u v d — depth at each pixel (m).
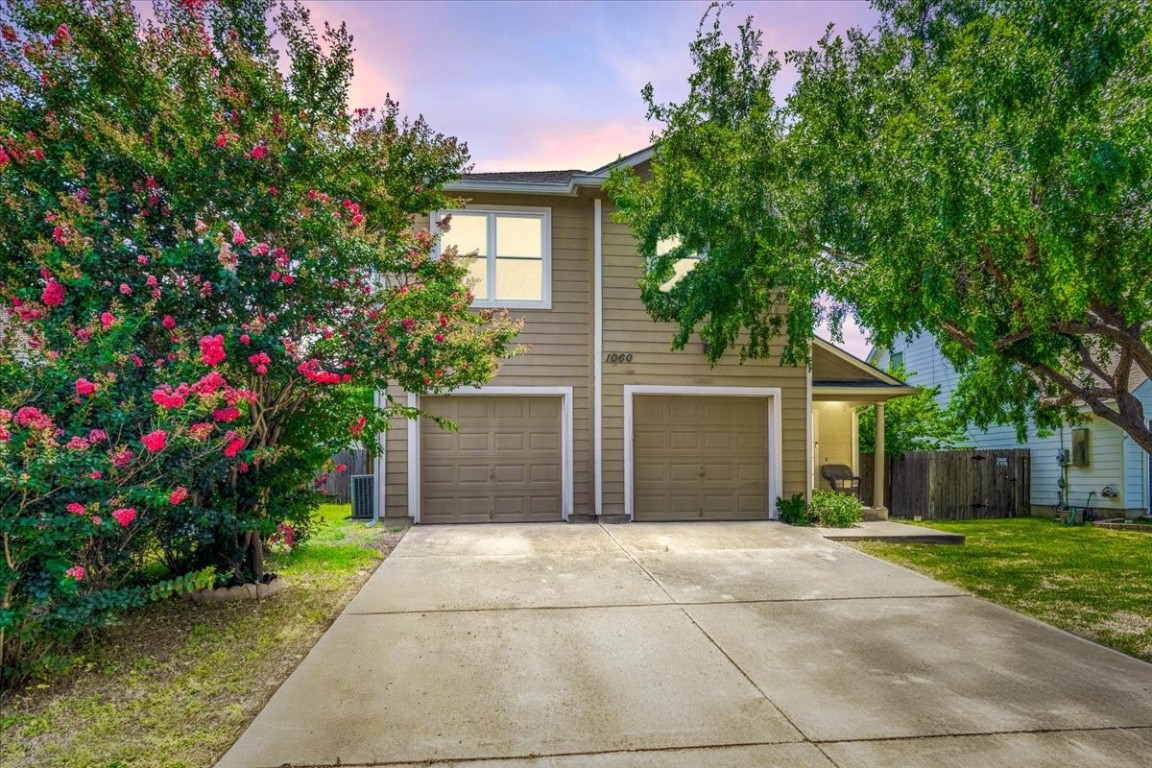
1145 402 12.73
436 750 3.34
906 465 14.44
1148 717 3.79
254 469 5.83
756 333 9.83
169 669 4.39
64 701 3.85
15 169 4.93
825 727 3.62
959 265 5.73
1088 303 5.64
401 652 4.74
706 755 3.31
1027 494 14.78
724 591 6.46
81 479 3.85
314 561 7.45
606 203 10.61
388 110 7.10
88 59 5.45
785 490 10.93
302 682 4.18
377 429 6.72
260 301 5.28
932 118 5.34
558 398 10.58
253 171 5.41
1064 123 4.66
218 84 5.75
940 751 3.37
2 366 3.95
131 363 4.46
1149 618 5.80
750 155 7.27
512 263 10.59
